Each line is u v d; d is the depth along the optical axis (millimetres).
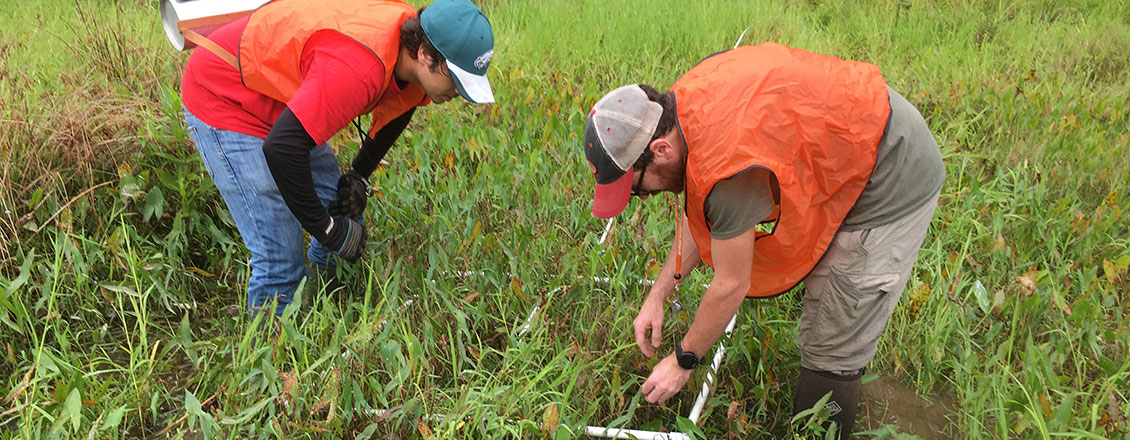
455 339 2914
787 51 1947
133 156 3516
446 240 3266
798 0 7422
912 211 2078
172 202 3572
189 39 2455
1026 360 2676
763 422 2639
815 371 2369
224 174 2631
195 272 3367
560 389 2633
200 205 3525
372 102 2504
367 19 2344
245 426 2455
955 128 4727
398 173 3785
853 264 2141
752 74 1831
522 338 2732
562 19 6512
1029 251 3482
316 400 2436
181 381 2789
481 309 2850
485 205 3562
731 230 1847
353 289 3178
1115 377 2447
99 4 5750
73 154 3350
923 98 5176
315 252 3168
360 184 2980
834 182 1949
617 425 2584
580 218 3400
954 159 4375
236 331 3020
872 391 2861
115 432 2340
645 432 2441
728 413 2457
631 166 1842
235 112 2547
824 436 2477
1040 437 2387
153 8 5871
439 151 4172
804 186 1893
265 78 2400
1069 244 3480
